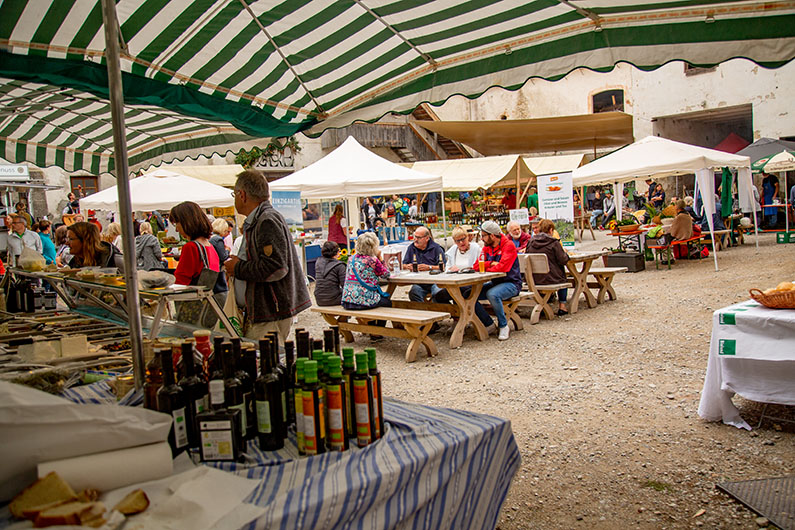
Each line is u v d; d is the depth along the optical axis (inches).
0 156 204.8
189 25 119.5
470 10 115.3
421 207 951.6
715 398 151.5
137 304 81.5
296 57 139.0
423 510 67.4
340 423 68.4
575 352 237.6
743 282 354.3
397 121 1023.6
